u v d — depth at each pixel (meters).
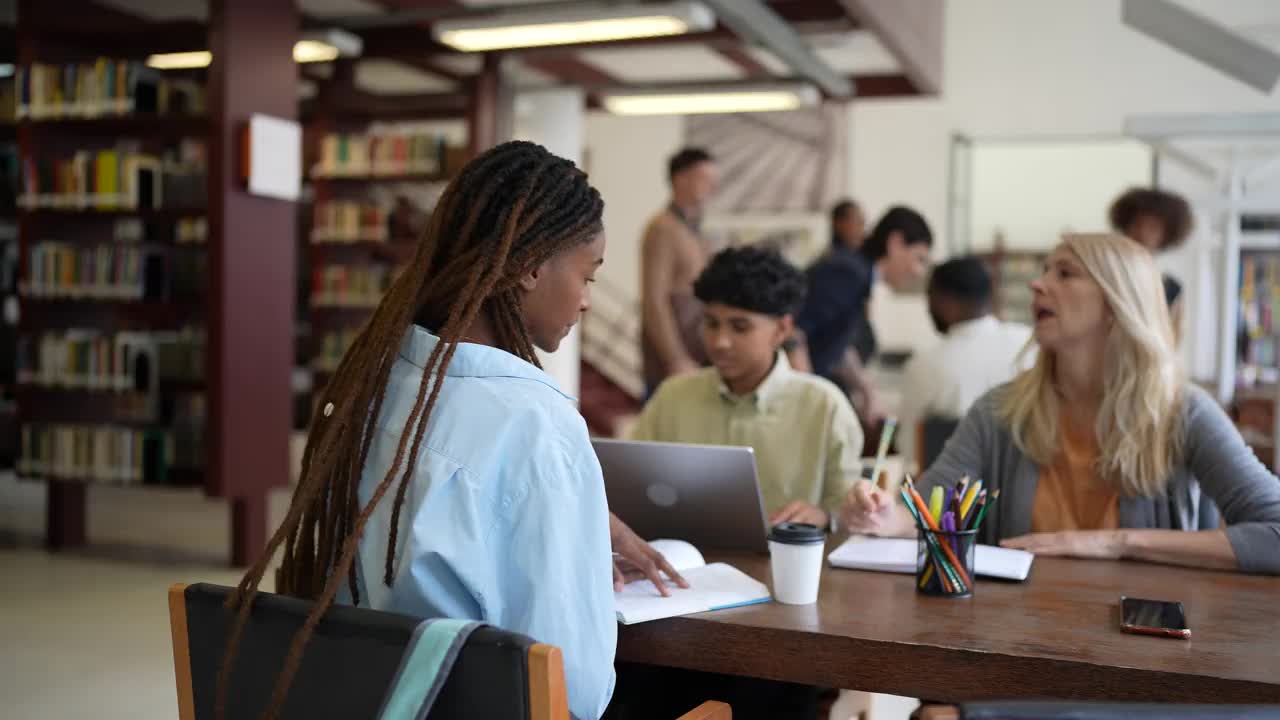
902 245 4.38
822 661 1.33
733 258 2.33
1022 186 11.20
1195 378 9.38
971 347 3.39
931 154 11.44
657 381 4.90
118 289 5.02
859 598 1.52
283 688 1.01
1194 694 1.18
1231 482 1.87
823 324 4.40
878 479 2.30
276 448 4.91
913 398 3.46
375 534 1.11
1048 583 1.63
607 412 10.67
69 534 5.20
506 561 1.08
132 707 2.96
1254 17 9.64
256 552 4.86
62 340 5.09
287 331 4.95
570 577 1.09
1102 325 1.95
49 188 5.07
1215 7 9.77
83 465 5.05
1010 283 11.14
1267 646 1.30
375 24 6.18
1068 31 10.95
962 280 3.36
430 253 1.19
